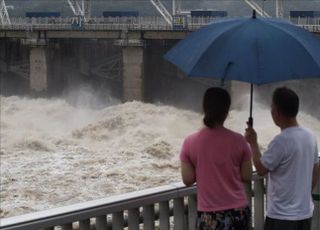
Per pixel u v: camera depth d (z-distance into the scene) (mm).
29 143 43156
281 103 6504
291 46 6137
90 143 48000
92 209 6234
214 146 6164
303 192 6531
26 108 73062
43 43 75812
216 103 6141
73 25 74250
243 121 58656
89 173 33812
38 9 177500
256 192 8297
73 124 69125
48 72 77438
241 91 62875
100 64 78688
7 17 89375
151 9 169625
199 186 6270
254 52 6047
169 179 33031
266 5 115812
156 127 54781
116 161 37656
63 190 30266
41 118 70188
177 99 74125
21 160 38219
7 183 31438
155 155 40406
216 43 6227
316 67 6133
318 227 8578
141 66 71188
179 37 70375
